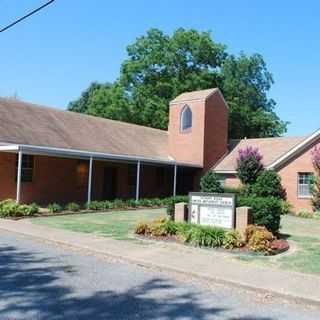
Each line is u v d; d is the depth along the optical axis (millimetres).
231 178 33094
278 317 7062
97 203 25047
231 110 48812
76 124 30547
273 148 33969
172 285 8891
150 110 45906
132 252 12039
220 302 7797
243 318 6918
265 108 54125
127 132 34375
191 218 15227
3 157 24078
